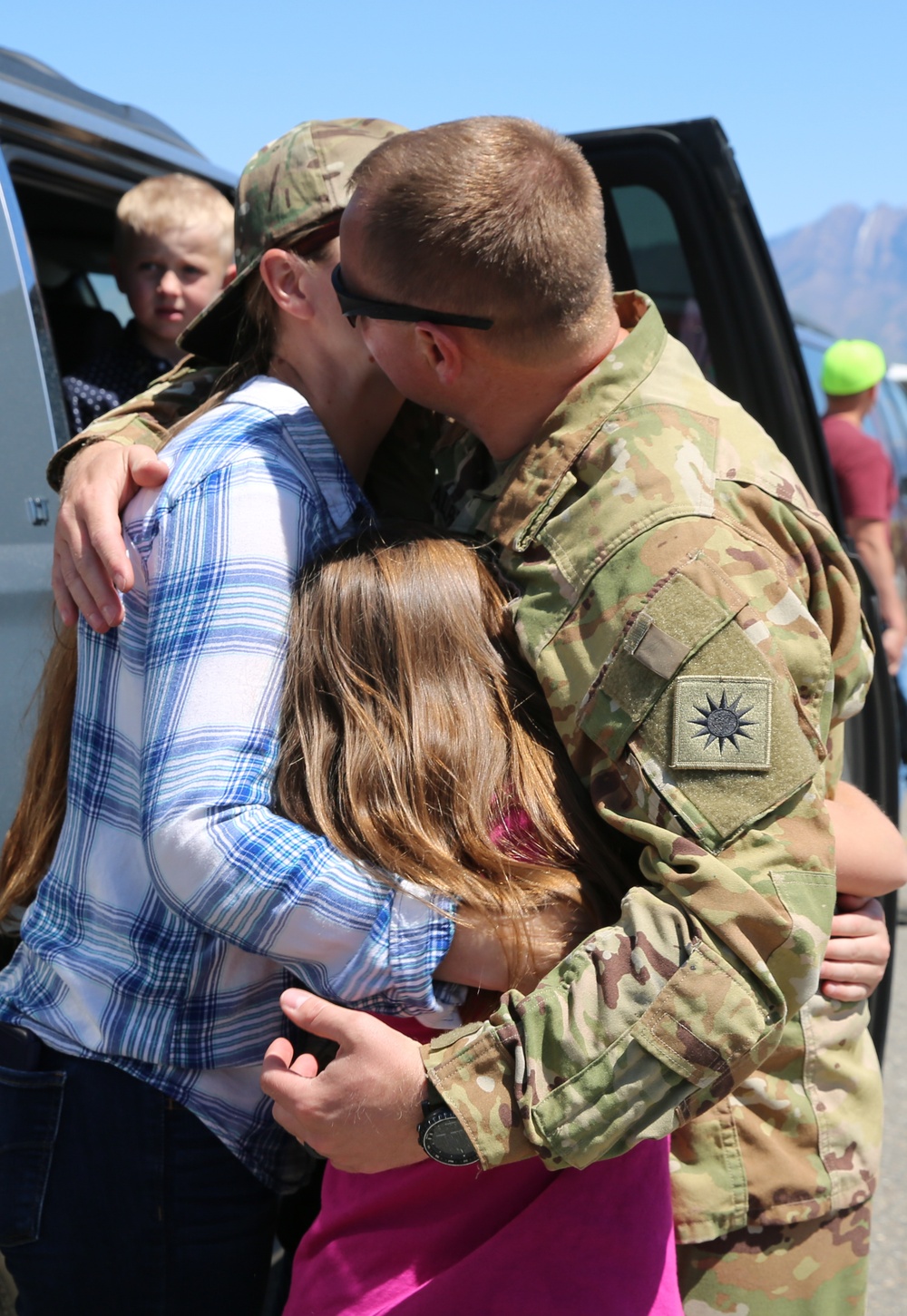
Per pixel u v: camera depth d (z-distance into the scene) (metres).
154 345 2.88
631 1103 0.90
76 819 1.18
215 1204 1.15
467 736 1.05
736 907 0.90
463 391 1.09
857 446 3.83
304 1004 0.97
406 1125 0.94
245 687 1.07
